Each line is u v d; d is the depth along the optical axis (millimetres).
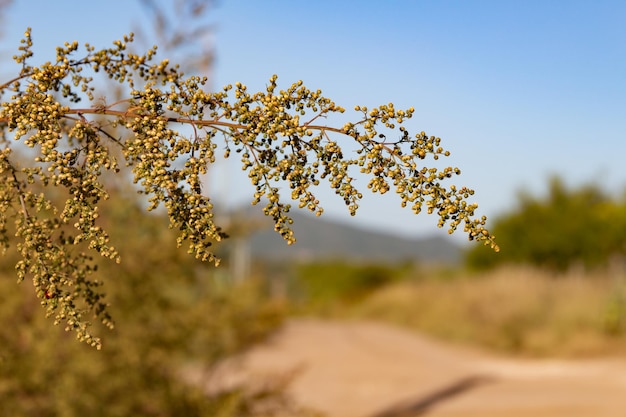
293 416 6648
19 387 5578
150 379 6309
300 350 16219
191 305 6910
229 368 7578
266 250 103938
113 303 5984
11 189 2094
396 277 48938
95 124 1968
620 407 9461
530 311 18922
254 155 1938
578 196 26875
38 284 2082
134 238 6340
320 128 1944
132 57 2066
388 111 1947
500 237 27516
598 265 24750
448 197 1948
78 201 1937
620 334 16609
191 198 1905
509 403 10031
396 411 9758
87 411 5840
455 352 17797
